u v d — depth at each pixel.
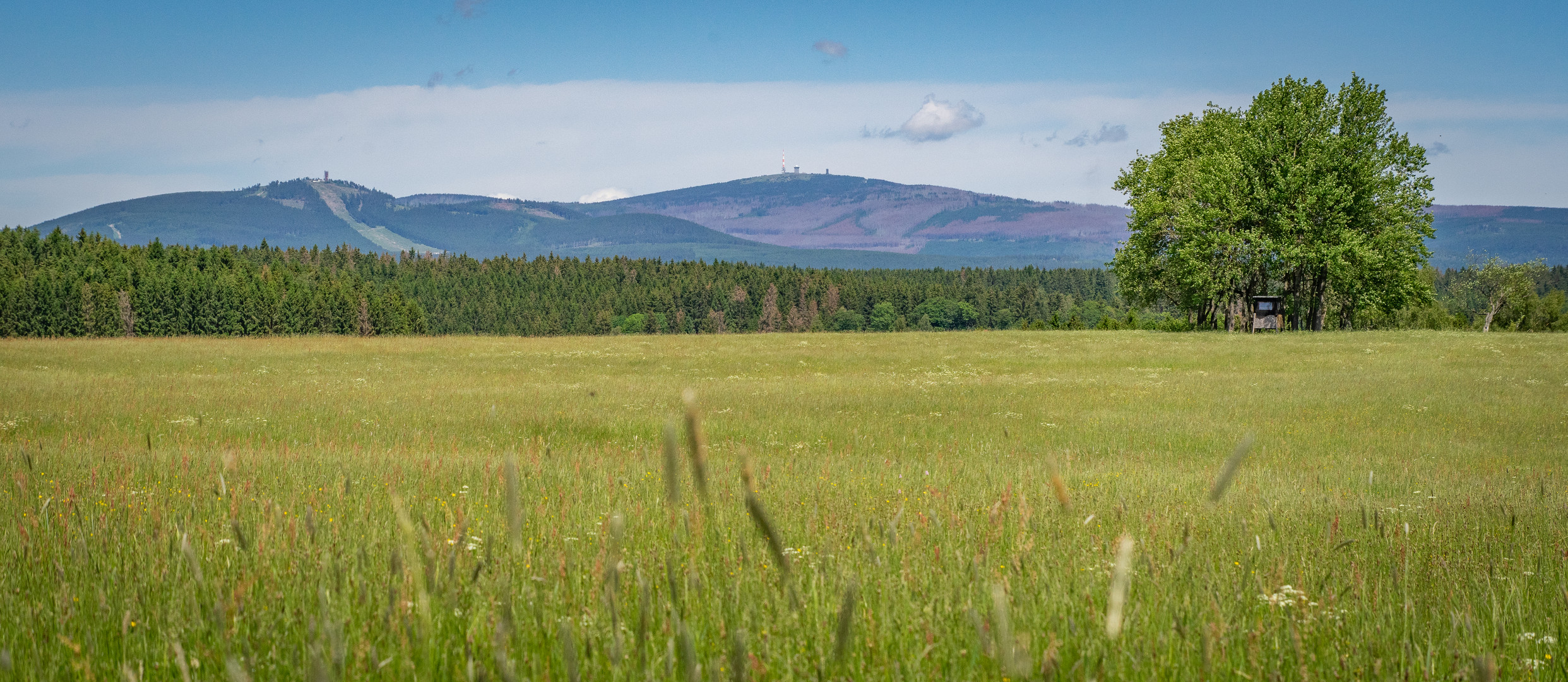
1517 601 4.82
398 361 38.44
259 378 29.98
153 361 36.47
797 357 39.97
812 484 9.69
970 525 6.30
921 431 18.42
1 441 14.80
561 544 5.71
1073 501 8.56
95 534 5.95
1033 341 49.06
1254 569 5.29
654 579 4.45
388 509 7.53
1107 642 3.54
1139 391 25.94
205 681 3.40
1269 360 35.88
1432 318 82.62
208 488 8.53
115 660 3.70
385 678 3.18
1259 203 54.78
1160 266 61.06
